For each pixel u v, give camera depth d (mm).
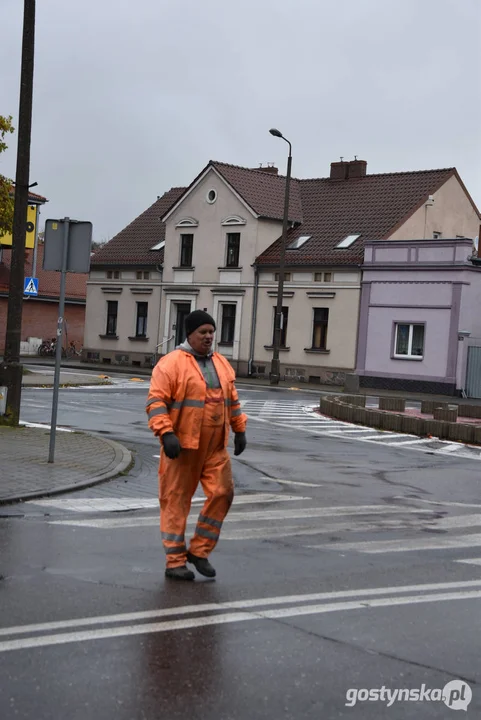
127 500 10188
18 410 16359
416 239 39781
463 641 5348
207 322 6758
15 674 4480
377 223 43188
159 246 51625
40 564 6871
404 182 45438
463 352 38188
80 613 5582
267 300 44969
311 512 10047
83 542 7789
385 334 40312
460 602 6250
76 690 4320
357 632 5430
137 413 22234
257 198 46219
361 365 41062
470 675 4766
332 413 24844
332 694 4426
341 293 41969
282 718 4113
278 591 6359
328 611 5871
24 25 15898
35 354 61250
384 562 7520
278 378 40656
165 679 4516
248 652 4973
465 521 9945
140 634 5207
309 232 45250
